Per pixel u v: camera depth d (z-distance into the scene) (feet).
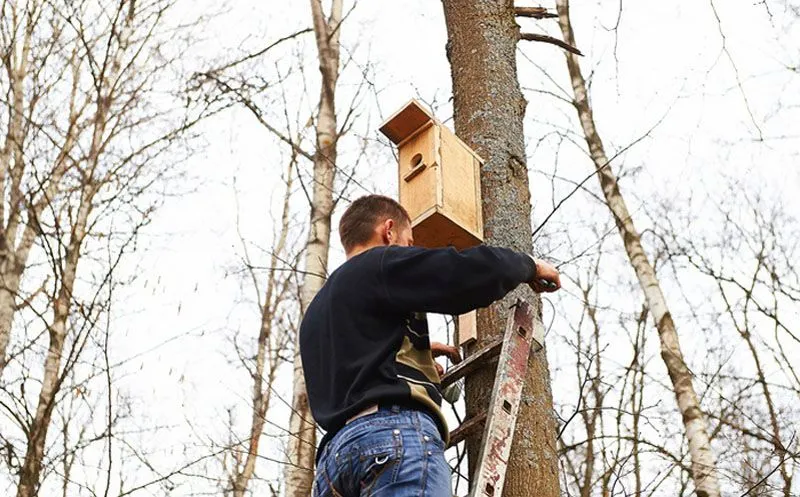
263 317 46.62
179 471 28.45
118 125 42.63
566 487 23.13
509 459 13.35
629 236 41.16
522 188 16.30
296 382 30.58
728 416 37.96
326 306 11.98
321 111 34.04
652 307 39.11
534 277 11.96
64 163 41.93
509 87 17.72
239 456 35.73
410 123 15.52
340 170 27.58
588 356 34.78
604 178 42.80
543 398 14.03
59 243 30.89
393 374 11.11
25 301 35.22
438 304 11.23
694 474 32.48
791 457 29.99
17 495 29.27
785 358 39.93
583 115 44.62
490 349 13.74
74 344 29.35
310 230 31.71
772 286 43.21
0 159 42.04
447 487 10.59
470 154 15.90
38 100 43.37
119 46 45.32
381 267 11.52
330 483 10.90
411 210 15.02
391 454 10.50
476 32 18.43
